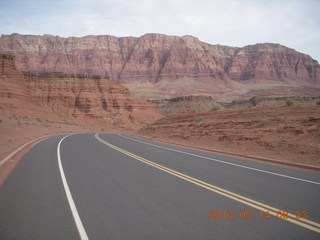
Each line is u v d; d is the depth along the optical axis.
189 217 5.36
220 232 4.68
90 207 5.93
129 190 7.32
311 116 18.59
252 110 27.28
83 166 10.92
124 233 4.62
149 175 9.27
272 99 106.88
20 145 17.88
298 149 13.98
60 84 89.75
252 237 4.50
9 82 66.25
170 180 8.52
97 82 94.94
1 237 4.45
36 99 83.75
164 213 5.58
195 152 16.12
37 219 5.21
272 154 14.15
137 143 22.44
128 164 11.47
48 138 27.23
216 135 21.77
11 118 46.09
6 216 5.36
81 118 82.75
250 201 6.41
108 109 89.94
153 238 4.44
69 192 7.09
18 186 7.65
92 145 19.97
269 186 7.82
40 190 7.26
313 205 6.15
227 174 9.50
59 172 9.68
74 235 4.54
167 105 146.88
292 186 7.84
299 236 4.55
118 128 82.69
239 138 18.91
